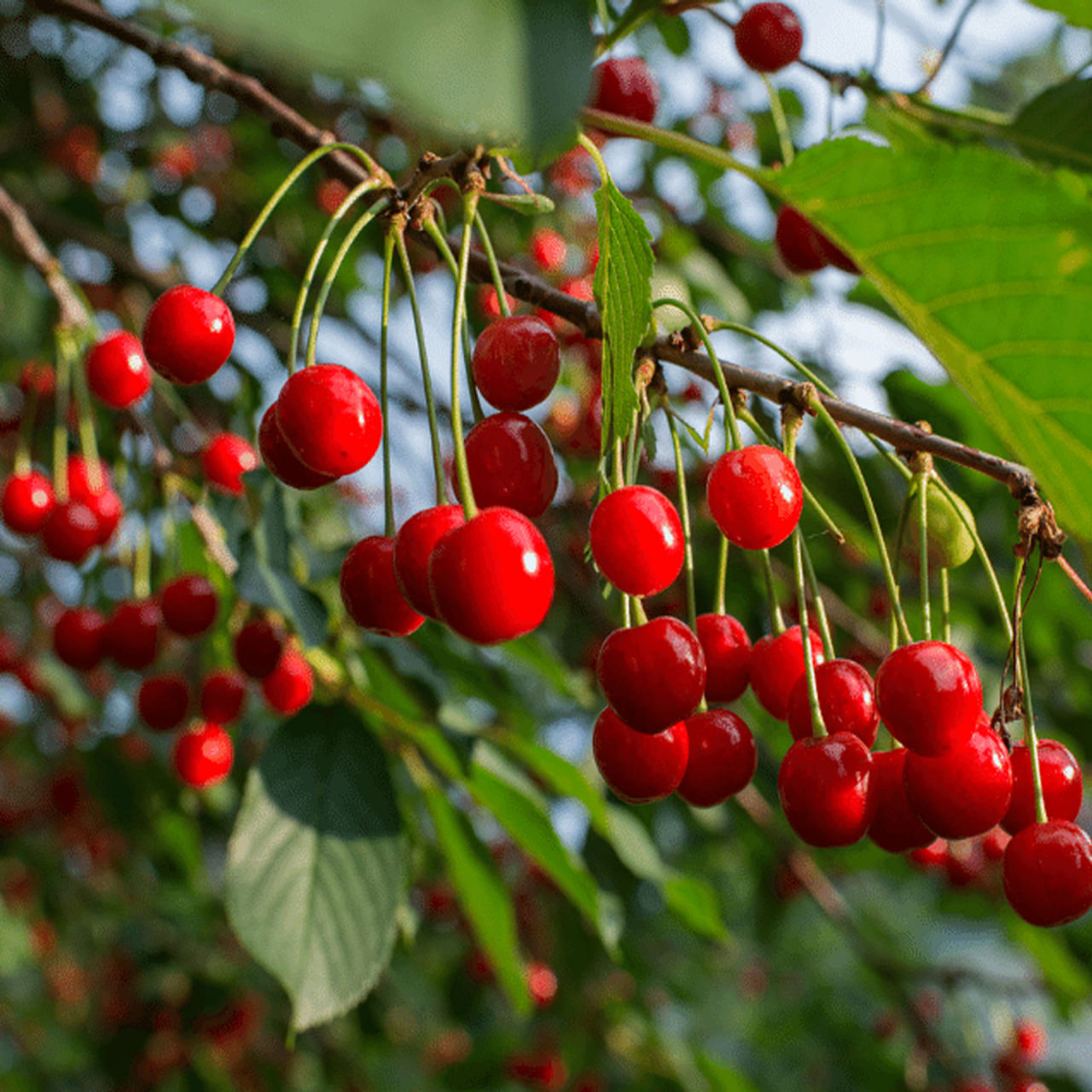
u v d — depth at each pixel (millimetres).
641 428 577
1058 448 521
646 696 551
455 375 543
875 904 1851
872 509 573
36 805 1526
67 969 1749
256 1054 1446
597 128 554
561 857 681
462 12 317
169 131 1306
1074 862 553
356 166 650
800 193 519
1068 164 636
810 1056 1889
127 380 726
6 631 1312
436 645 708
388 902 614
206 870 1305
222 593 759
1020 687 570
